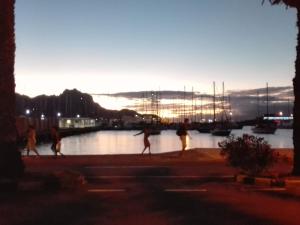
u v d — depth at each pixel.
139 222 11.88
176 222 11.88
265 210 13.37
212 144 100.12
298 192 16.44
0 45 18.64
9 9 18.77
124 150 84.00
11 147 18.44
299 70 19.27
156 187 17.69
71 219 12.23
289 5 19.17
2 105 18.48
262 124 149.75
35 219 12.25
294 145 19.41
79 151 83.56
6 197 15.52
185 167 24.77
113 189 17.17
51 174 18.44
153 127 160.88
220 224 11.67
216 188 17.42
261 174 19.41
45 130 121.38
